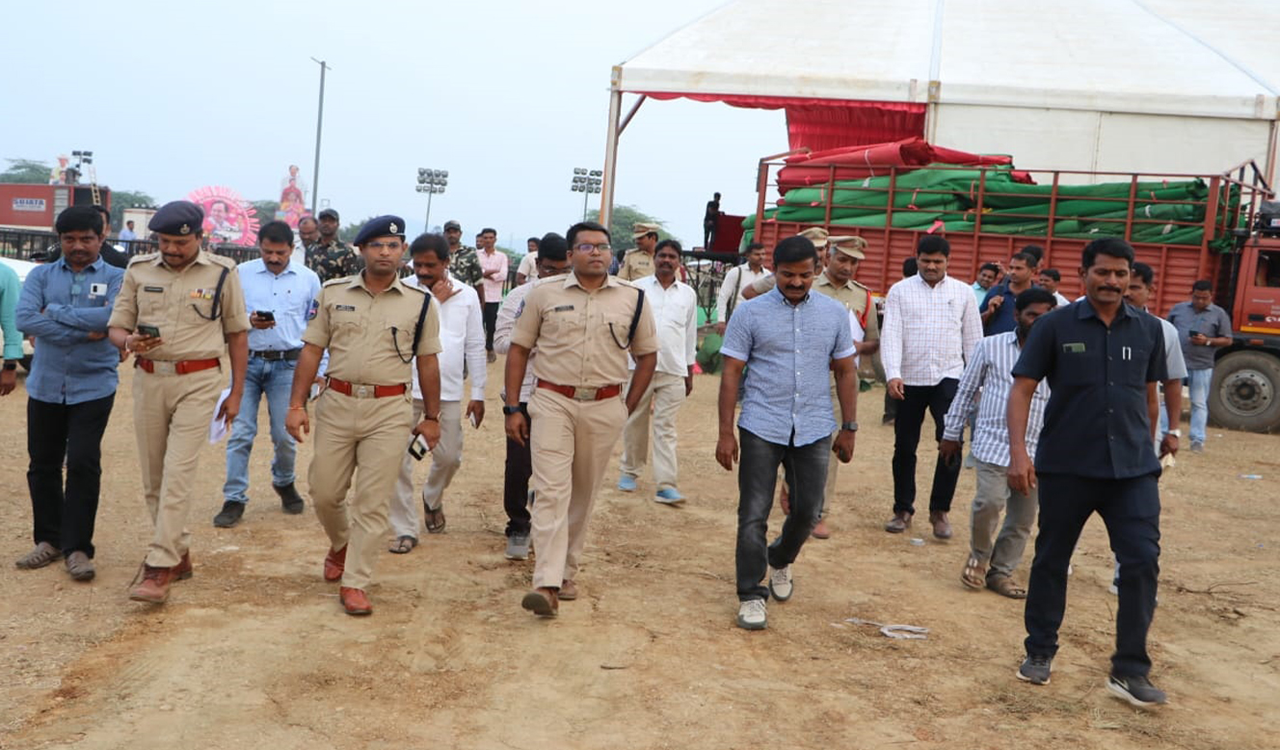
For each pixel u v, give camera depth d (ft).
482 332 24.02
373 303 19.08
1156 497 16.55
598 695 16.10
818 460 19.44
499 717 15.23
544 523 18.78
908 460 27.17
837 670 17.56
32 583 20.07
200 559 21.97
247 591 19.99
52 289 20.17
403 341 19.16
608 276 19.40
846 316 19.71
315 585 20.59
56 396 20.39
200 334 19.11
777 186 53.98
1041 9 75.61
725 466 19.58
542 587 18.53
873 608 20.94
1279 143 60.44
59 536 21.38
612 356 19.16
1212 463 40.29
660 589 21.47
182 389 19.06
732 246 66.80
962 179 50.47
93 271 20.27
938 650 18.75
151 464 19.56
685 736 14.87
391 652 17.31
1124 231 48.03
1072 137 61.36
